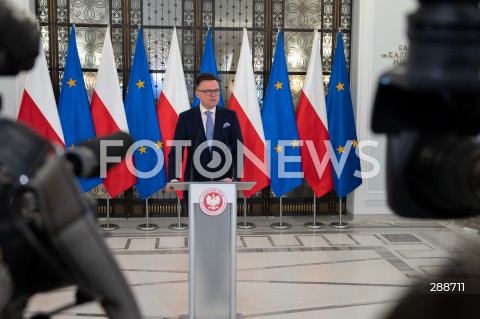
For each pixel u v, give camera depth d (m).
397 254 6.31
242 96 7.64
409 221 8.05
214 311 3.88
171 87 7.66
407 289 0.60
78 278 0.81
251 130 7.60
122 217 8.29
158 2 8.15
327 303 4.75
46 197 0.75
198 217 3.82
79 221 0.80
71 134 7.52
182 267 5.87
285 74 7.77
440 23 0.50
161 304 4.75
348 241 6.97
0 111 0.85
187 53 8.24
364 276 5.51
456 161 0.53
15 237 0.81
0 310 0.80
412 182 0.58
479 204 0.54
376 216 8.20
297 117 7.81
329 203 8.54
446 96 0.54
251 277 5.50
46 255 0.80
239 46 8.30
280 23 8.30
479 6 0.52
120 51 8.12
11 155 0.77
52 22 7.94
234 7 8.24
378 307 4.64
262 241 7.01
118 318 0.84
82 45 8.05
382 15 8.02
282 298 4.89
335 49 7.91
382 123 0.57
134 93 7.66
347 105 7.83
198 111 5.77
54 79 7.98
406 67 0.54
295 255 6.33
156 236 7.29
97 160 0.97
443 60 0.51
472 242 0.65
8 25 0.73
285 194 8.46
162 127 7.64
